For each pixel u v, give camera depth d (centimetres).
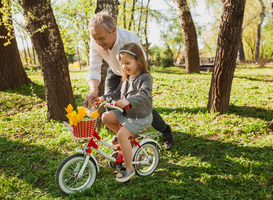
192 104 645
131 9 1962
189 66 1520
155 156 327
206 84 958
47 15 498
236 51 509
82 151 269
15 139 469
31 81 964
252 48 3719
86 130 253
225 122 480
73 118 239
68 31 1281
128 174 270
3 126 537
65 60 552
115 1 482
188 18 1435
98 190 284
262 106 577
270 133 427
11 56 881
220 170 313
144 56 270
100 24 264
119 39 297
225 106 543
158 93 834
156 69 2328
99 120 475
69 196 268
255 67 2214
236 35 493
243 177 290
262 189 260
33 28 495
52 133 490
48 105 560
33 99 754
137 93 257
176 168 330
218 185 277
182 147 398
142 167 316
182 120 521
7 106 701
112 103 240
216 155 362
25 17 482
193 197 258
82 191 276
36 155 387
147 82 263
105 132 457
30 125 539
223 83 526
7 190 289
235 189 269
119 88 306
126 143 263
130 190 276
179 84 970
